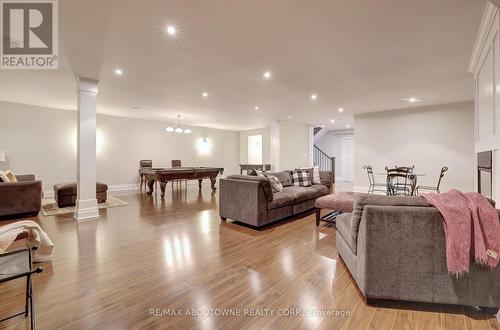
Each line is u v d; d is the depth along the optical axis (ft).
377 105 18.89
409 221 5.14
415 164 19.86
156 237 9.99
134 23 7.32
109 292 5.91
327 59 9.95
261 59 9.95
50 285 6.20
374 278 5.33
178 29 7.66
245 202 11.37
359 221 5.95
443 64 10.50
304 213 14.40
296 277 6.74
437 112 18.92
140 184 25.21
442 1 6.35
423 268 5.13
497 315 5.09
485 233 4.74
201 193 22.47
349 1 6.34
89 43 8.58
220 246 9.05
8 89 14.66
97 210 13.12
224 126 31.17
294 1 6.32
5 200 12.50
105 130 23.56
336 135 34.71
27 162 19.35
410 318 5.02
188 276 6.75
